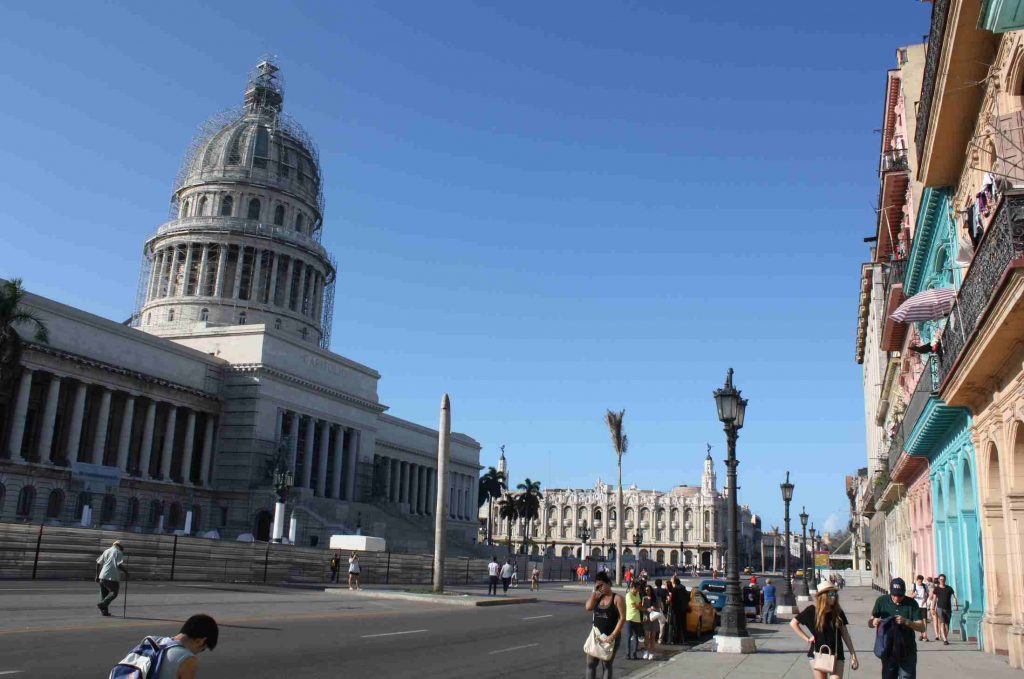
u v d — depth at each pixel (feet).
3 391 207.92
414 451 387.96
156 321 339.77
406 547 278.87
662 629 86.07
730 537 72.28
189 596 98.84
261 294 347.97
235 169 361.10
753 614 120.47
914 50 120.37
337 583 160.04
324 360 310.86
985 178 63.77
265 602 100.07
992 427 63.46
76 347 226.58
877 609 41.86
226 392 277.23
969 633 77.97
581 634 85.05
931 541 107.34
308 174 386.93
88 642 54.85
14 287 162.40
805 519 188.14
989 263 50.11
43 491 214.07
